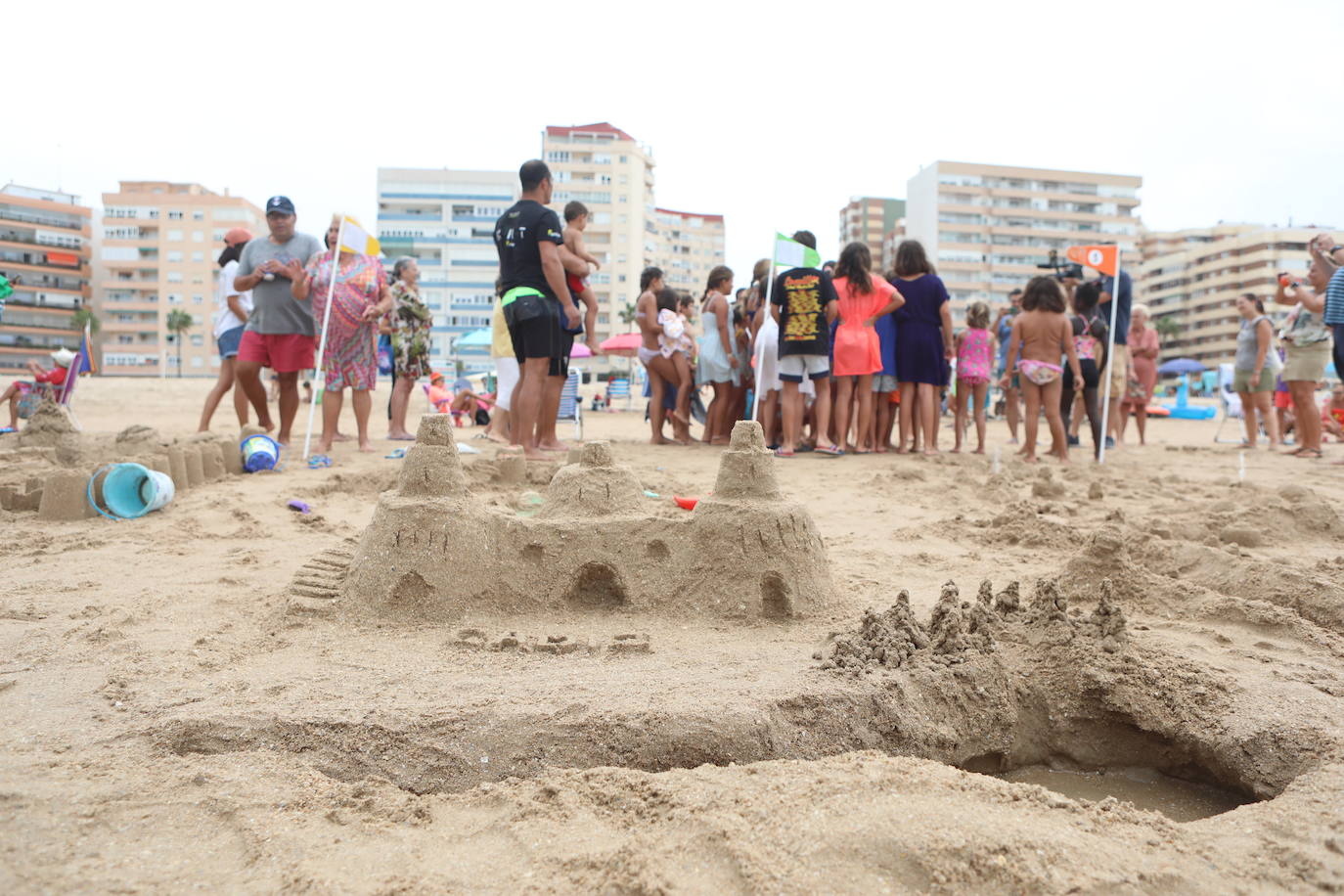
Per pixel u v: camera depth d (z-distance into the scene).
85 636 3.33
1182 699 3.00
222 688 2.84
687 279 121.44
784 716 2.73
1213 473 9.08
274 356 8.76
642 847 1.99
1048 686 3.17
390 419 10.02
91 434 8.27
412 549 3.64
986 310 10.49
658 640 3.44
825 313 8.88
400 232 91.56
